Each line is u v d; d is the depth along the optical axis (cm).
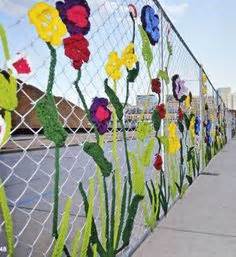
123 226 271
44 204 441
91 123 209
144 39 308
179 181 479
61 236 188
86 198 215
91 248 220
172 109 436
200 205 439
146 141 322
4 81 133
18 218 368
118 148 260
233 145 1631
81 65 190
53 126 169
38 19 151
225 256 276
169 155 421
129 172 276
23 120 147
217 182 606
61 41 169
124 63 257
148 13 316
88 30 195
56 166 177
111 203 246
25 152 159
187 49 560
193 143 625
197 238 317
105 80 224
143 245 298
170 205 429
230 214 397
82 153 209
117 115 249
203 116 809
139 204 317
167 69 402
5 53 132
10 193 507
